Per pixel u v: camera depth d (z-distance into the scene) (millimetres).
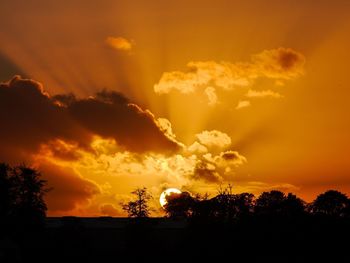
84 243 126750
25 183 122812
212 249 119312
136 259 126250
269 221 122062
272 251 121188
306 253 123000
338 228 126500
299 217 125312
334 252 124312
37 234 123000
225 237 119938
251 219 121688
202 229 120250
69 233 126375
